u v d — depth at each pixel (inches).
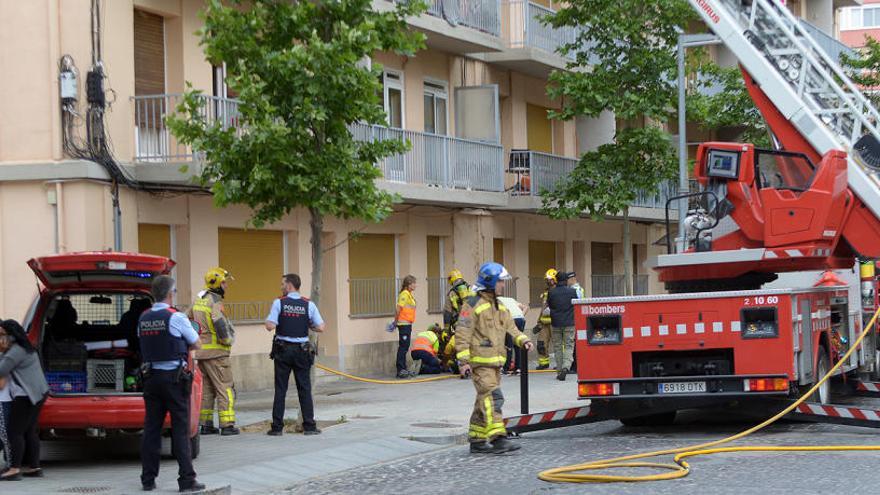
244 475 502.0
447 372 1043.3
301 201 641.6
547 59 1275.8
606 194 1100.5
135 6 838.5
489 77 1277.1
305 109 619.2
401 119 1130.0
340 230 1034.7
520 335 559.8
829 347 649.6
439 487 465.7
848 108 652.7
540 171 1259.2
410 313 1025.5
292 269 987.3
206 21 639.1
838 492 416.5
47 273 524.4
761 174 634.2
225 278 644.1
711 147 625.9
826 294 647.1
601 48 1112.8
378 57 1094.4
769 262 621.9
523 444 594.2
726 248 632.4
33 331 529.7
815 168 632.4
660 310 588.1
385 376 1059.3
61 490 459.8
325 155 637.9
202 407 637.9
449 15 1120.8
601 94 1091.9
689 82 1357.0
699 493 422.9
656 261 642.2
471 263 1209.4
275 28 649.6
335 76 621.9
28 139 796.0
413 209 1135.6
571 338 936.9
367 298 1071.0
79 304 558.6
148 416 455.5
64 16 796.0
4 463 503.2
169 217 859.4
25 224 797.2
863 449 523.2
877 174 642.2
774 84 662.5
